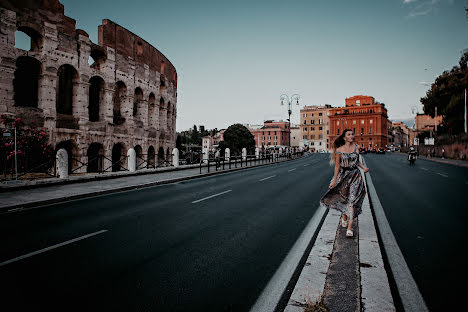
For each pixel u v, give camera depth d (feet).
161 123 106.93
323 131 373.20
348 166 16.72
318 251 14.29
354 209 16.47
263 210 24.90
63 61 64.64
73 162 67.82
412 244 15.85
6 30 54.54
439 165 90.63
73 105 68.49
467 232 18.08
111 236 17.38
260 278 11.81
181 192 35.55
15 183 33.81
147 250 15.02
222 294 10.51
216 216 22.71
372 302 9.51
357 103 350.64
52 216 22.61
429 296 10.28
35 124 59.47
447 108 157.89
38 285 11.05
